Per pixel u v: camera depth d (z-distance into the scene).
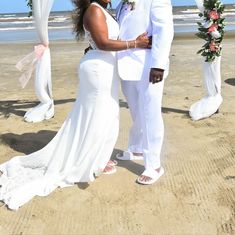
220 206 4.10
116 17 4.52
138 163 5.07
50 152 4.91
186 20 45.25
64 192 4.40
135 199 4.25
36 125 6.74
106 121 4.47
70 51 17.33
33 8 6.50
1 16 67.31
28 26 41.59
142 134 4.70
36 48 6.69
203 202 4.18
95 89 4.36
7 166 4.93
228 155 5.36
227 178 4.70
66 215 4.00
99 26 4.16
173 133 6.25
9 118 7.16
